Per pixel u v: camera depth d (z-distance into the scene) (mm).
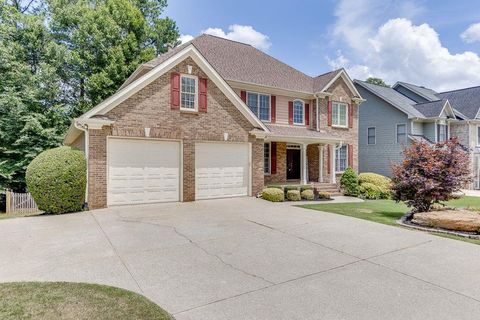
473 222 7559
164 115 11641
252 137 13953
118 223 8406
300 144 18125
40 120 18188
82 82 22297
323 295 4145
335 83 19766
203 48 18219
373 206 12805
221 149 13203
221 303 3879
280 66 20500
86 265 5203
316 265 5320
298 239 6996
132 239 6832
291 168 19703
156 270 4992
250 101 17062
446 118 23672
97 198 10438
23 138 16375
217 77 12789
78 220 8750
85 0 23734
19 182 16641
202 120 12516
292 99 18609
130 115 10953
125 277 4691
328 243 6703
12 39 19453
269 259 5602
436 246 6566
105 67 22078
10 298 3863
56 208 9570
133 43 23328
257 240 6863
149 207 10891
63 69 20969
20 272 4871
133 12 24078
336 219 9359
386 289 4363
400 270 5133
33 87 18500
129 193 11133
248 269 5086
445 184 9375
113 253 5848
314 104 19188
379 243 6746
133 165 11188
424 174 9680
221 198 13195
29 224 8258
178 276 4750
